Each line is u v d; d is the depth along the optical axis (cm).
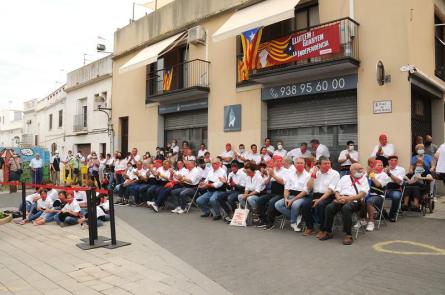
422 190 877
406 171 930
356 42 1034
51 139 2859
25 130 3669
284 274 508
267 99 1249
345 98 1102
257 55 1219
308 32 1077
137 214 1041
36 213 952
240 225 847
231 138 1355
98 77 2130
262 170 903
